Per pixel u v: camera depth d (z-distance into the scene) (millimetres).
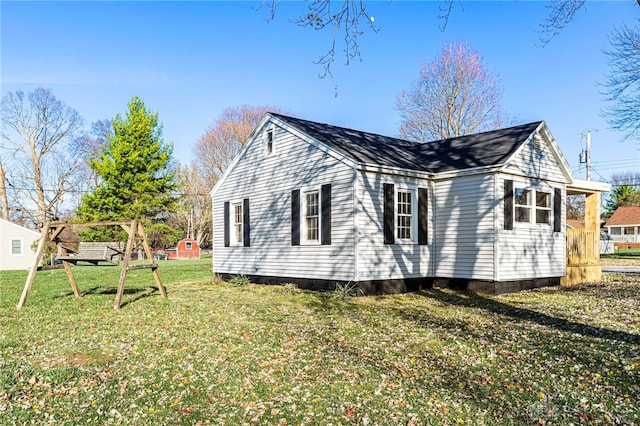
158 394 5055
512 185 13070
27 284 10406
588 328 8078
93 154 41688
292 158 14289
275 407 4719
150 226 31812
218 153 49906
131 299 11625
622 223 49812
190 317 9203
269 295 12586
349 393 5066
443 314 9695
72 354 6543
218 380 5488
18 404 4738
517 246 13180
